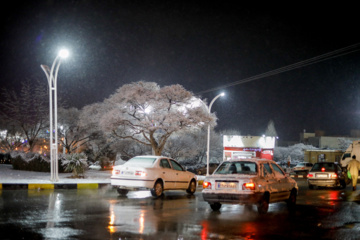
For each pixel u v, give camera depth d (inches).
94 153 1512.1
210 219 434.6
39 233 337.7
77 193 671.1
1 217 408.5
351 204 603.8
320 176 919.0
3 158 1422.2
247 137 1619.1
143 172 630.5
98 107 1279.5
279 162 2348.7
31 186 728.3
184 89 1024.9
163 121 1007.0
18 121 1437.0
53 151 812.6
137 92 1002.1
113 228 368.2
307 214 489.7
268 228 389.4
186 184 722.8
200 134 1766.7
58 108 1457.9
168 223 402.6
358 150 1175.6
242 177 469.1
